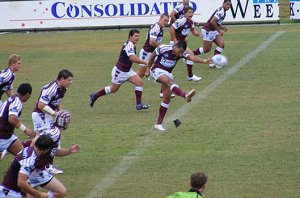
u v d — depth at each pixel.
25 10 75.94
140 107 40.38
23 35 74.00
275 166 29.20
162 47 35.28
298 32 68.62
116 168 29.91
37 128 31.20
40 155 22.84
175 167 29.66
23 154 22.50
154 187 27.34
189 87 45.97
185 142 33.25
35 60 58.62
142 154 31.69
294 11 76.50
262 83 46.06
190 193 19.48
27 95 28.23
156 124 35.78
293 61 53.34
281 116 37.22
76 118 38.97
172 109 40.06
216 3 73.19
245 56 56.50
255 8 75.25
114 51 61.78
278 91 43.44
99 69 53.72
